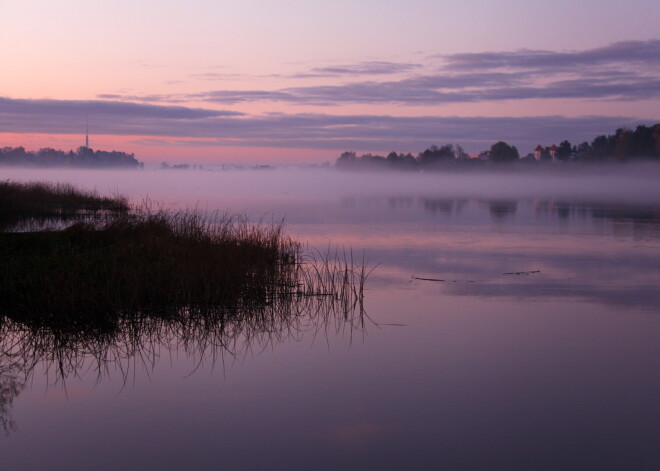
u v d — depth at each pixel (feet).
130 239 39.88
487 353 25.20
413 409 19.57
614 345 26.35
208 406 19.75
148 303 30.81
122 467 15.88
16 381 21.85
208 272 32.68
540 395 20.77
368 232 71.31
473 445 17.20
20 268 32.30
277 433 17.84
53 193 90.99
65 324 28.32
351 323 29.73
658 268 45.91
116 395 20.62
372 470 15.87
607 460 16.43
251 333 27.94
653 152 375.86
